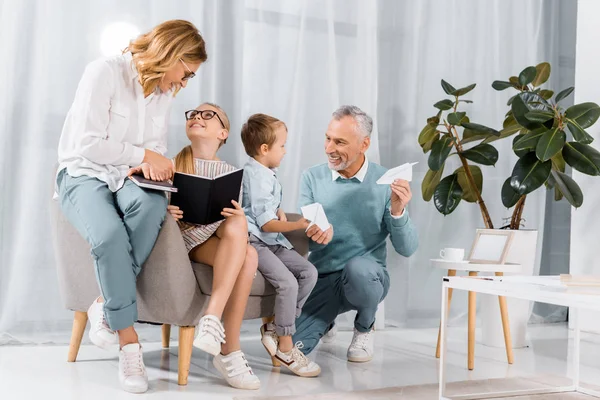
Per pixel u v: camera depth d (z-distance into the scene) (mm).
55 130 2678
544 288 1492
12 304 2600
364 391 2000
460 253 2541
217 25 2953
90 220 1874
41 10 2654
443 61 3469
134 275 1902
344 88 3242
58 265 2207
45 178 2654
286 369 2314
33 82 2641
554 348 2896
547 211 3777
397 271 3311
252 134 2332
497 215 3580
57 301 2664
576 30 3590
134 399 1847
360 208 2521
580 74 3443
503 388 2104
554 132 2582
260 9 3059
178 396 1892
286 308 2164
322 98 3176
